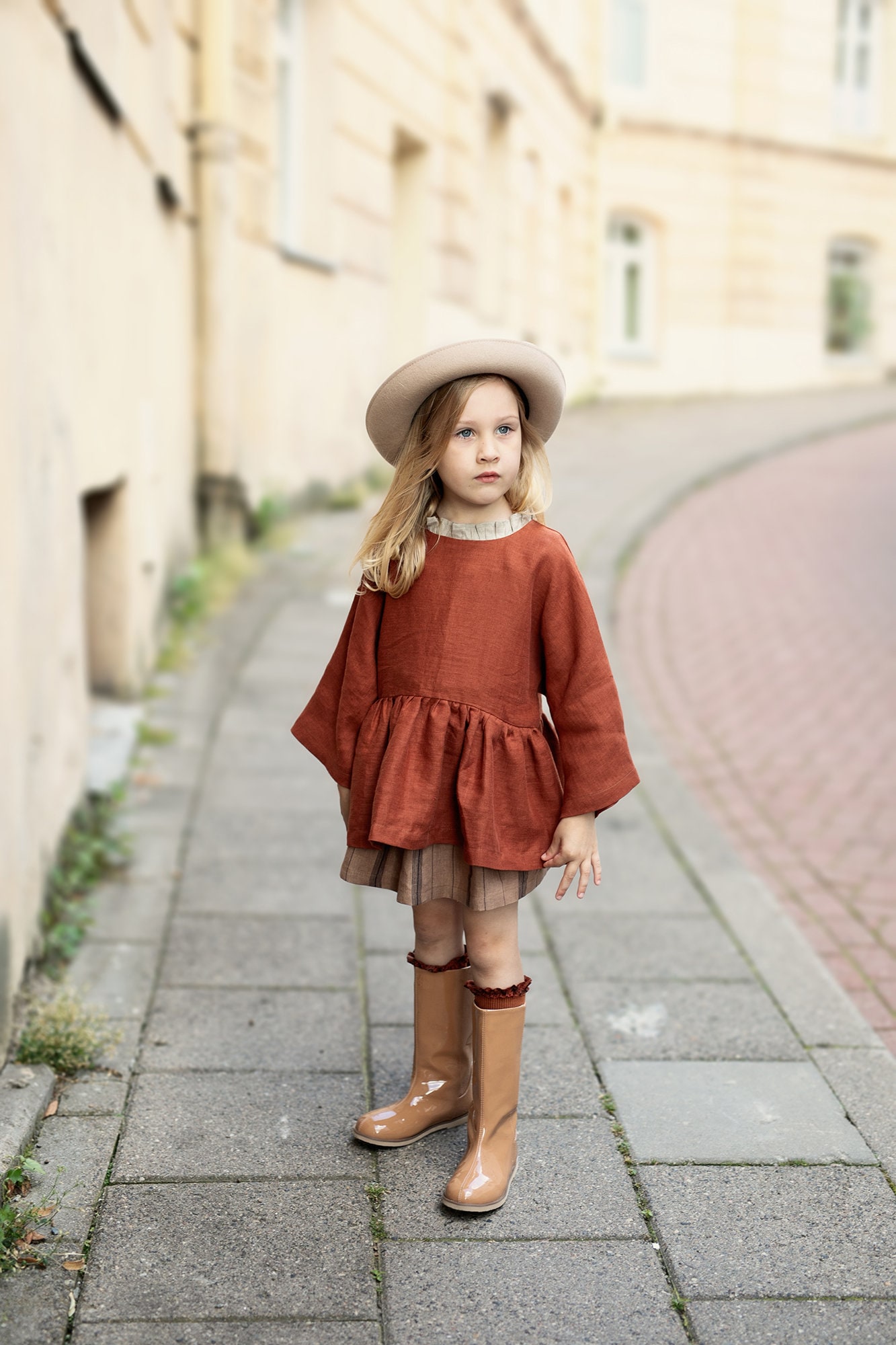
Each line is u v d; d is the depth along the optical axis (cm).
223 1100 257
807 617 730
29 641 295
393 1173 235
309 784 446
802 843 426
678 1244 216
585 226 1688
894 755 516
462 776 213
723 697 597
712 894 370
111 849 381
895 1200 229
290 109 877
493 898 217
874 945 349
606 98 1680
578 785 216
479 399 209
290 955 322
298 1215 221
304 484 892
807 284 1895
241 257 741
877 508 1030
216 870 373
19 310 280
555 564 218
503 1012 226
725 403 1745
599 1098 262
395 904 355
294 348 853
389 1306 199
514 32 1302
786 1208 227
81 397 387
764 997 307
